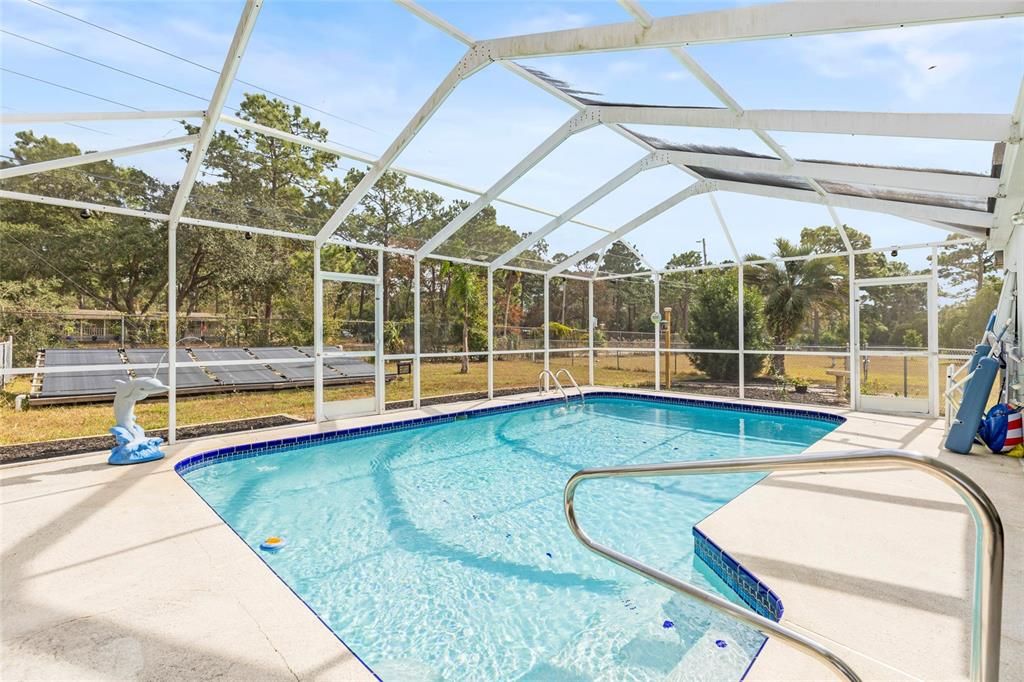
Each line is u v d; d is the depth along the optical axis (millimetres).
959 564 2953
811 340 9688
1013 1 2490
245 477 5500
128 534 3521
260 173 6484
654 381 11602
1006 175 3908
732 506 3957
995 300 7711
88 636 2344
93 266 7609
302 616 2529
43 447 5828
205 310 8695
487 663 2547
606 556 2029
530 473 5719
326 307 7926
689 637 2732
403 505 4695
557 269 10758
